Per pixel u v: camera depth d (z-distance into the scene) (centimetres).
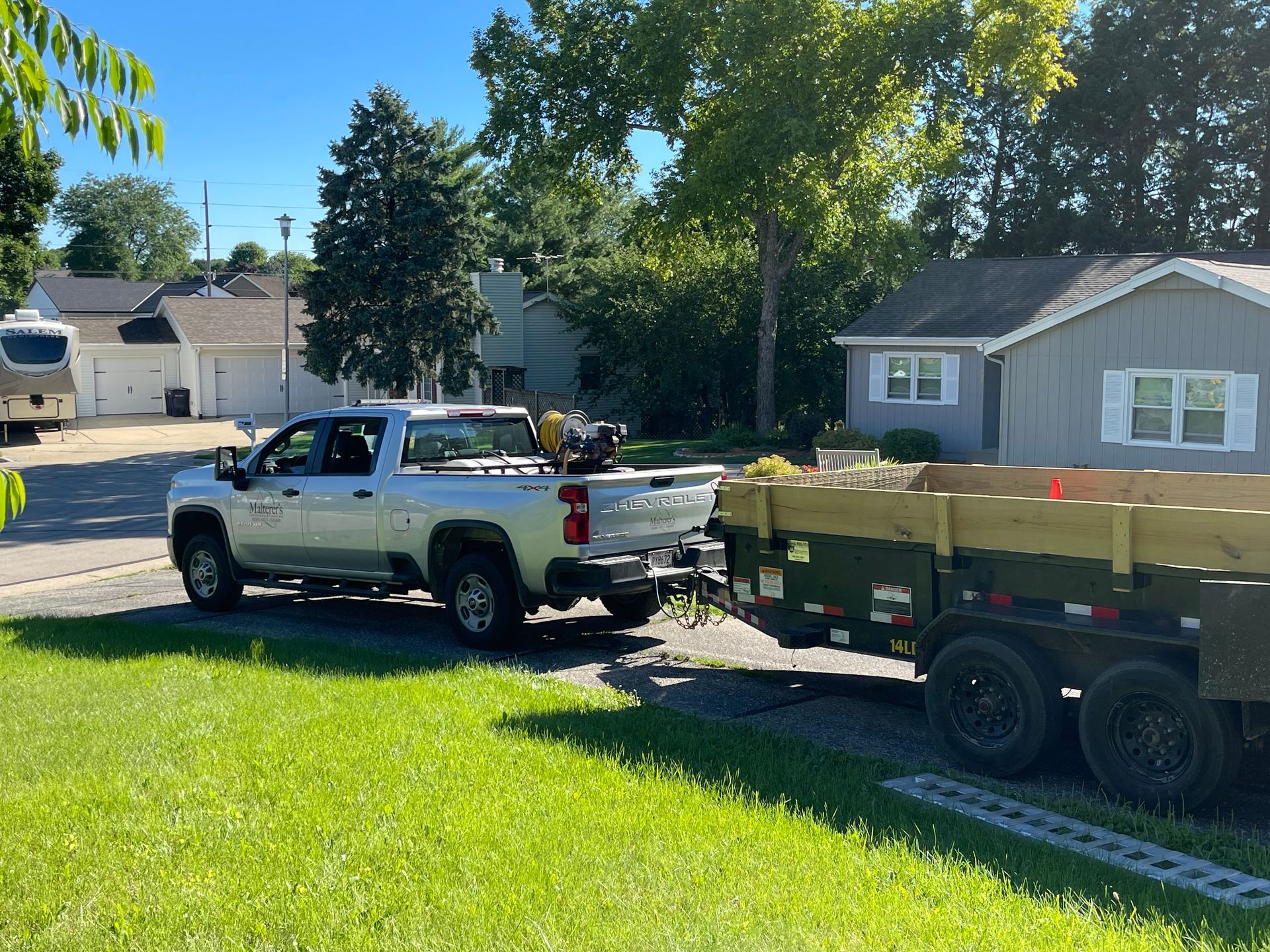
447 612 982
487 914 411
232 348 4569
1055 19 3134
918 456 2650
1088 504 592
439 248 3328
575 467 989
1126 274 2670
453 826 500
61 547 1766
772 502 758
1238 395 1886
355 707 714
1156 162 4738
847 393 2886
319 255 3356
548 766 589
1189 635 564
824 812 526
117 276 9762
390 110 3344
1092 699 581
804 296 3634
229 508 1130
